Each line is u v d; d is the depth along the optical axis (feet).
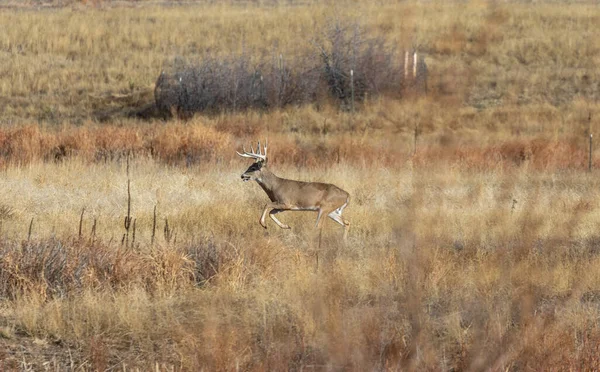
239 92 387.96
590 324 109.60
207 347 96.58
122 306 110.22
